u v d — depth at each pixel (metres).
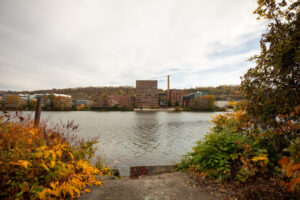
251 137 3.19
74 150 3.60
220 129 4.30
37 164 2.18
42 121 3.79
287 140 2.54
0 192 1.77
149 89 147.75
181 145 15.62
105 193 2.61
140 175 4.46
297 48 2.00
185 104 157.12
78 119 46.66
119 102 159.62
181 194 2.62
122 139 18.70
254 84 2.68
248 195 2.14
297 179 1.54
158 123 37.56
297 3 2.05
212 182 2.96
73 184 2.43
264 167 2.54
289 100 2.20
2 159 1.94
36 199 1.96
